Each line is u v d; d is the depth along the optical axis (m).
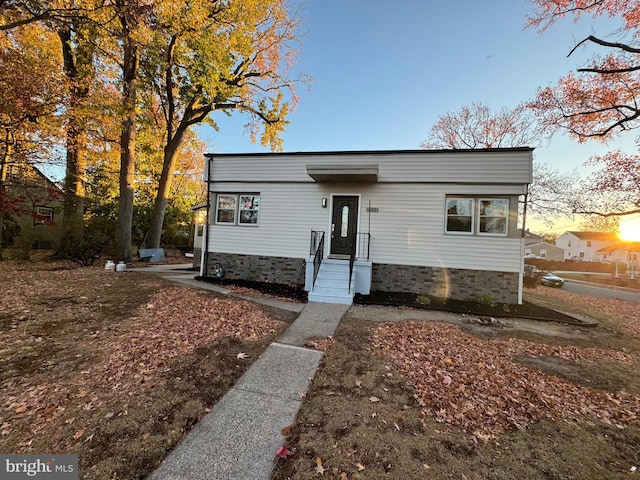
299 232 9.42
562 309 8.48
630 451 2.47
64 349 3.91
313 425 2.66
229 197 10.07
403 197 8.67
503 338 5.26
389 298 7.93
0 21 8.67
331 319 5.94
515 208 7.92
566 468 2.25
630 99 11.33
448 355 4.32
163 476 2.04
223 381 3.36
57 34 11.06
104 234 12.27
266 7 12.68
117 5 8.76
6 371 3.31
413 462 2.25
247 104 14.55
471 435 2.59
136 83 12.41
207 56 11.71
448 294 8.28
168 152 14.50
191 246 22.17
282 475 2.09
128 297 6.47
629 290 16.69
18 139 9.66
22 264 10.39
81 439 2.35
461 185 8.24
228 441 2.41
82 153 12.45
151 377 3.33
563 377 3.82
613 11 9.29
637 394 3.46
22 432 2.39
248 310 6.14
